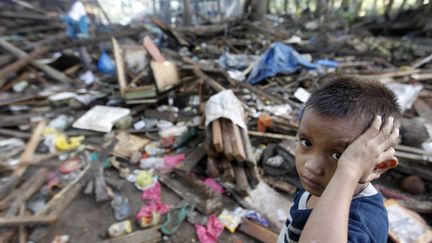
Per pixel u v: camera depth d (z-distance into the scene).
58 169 3.88
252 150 4.08
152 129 5.01
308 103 0.84
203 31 11.73
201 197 3.38
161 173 3.86
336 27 14.80
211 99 4.70
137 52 6.59
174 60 8.27
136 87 5.64
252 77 7.18
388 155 0.75
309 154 0.83
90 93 6.33
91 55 8.68
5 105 5.59
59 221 3.14
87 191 3.51
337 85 0.81
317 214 0.68
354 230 0.72
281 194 3.58
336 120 0.74
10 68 6.67
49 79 7.19
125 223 3.04
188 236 2.96
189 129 4.89
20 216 2.97
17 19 10.88
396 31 14.08
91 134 4.81
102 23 12.76
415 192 3.53
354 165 0.70
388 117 0.77
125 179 3.81
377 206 0.84
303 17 17.03
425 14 13.57
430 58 8.42
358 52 10.05
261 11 14.66
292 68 7.37
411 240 2.54
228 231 3.02
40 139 4.52
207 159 3.94
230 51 10.71
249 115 5.21
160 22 10.21
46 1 13.57
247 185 3.42
